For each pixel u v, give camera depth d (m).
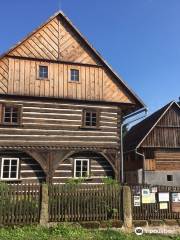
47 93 22.30
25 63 22.30
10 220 13.09
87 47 23.77
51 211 13.62
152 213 14.87
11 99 21.62
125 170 33.44
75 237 12.48
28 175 21.19
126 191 14.58
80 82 23.12
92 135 22.62
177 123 30.17
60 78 22.80
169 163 29.19
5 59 21.98
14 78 21.86
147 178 28.45
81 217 13.96
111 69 23.64
